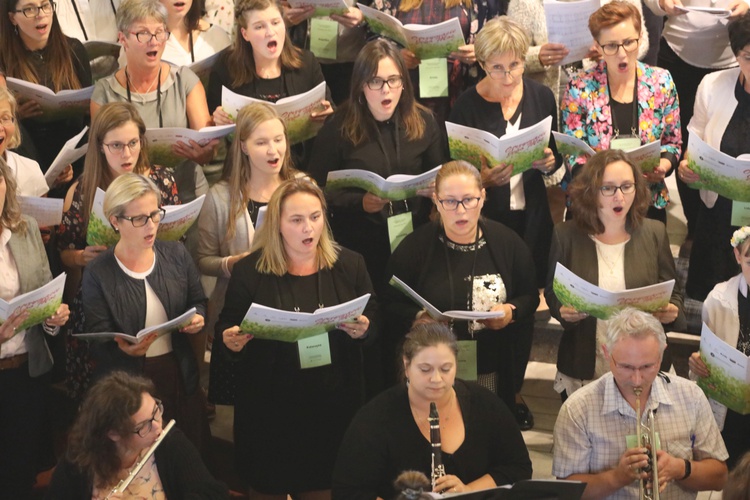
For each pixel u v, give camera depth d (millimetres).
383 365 9484
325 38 11242
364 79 9867
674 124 10359
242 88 10742
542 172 10336
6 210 8641
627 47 9914
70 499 7098
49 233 10086
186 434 9047
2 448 8906
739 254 8375
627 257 9039
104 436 6941
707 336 7914
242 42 10664
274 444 8672
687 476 7461
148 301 8641
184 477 7230
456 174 8672
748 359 7598
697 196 11375
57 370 10547
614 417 7668
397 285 8633
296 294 8617
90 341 8570
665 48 11781
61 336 10359
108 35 12242
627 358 7367
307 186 8523
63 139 11203
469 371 8648
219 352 9617
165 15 10273
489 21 10203
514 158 9367
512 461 7445
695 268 10422
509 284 9023
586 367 9203
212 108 10922
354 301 8031
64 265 9719
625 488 7676
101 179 9477
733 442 8594
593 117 10203
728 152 10039
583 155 9727
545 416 10539
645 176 9836
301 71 10914
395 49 9977
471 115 10250
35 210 9133
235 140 9547
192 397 9070
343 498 7230
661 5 11180
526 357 9641
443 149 10383
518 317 8930
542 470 9648
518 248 9117
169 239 9031
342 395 8664
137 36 10109
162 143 9727
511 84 9938
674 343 10766
